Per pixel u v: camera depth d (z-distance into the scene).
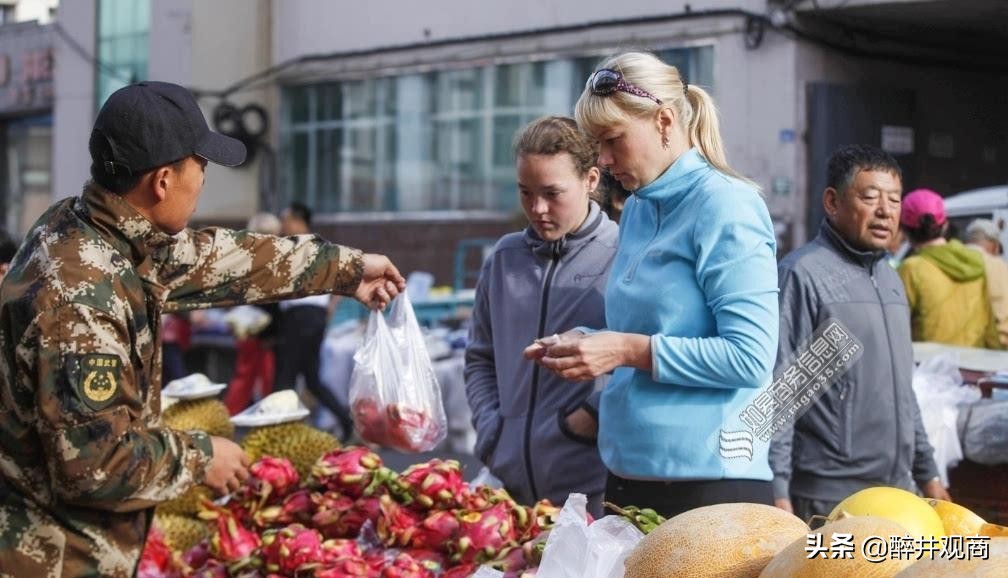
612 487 2.94
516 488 3.48
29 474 2.46
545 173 3.34
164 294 2.63
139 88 2.53
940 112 11.12
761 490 2.80
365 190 14.20
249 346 9.46
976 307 5.68
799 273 3.53
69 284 2.38
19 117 17.58
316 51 14.51
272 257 2.97
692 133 2.82
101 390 2.36
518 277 3.51
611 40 11.48
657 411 2.78
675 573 1.98
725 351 2.64
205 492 3.54
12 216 17.81
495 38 12.63
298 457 3.73
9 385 2.41
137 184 2.49
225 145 2.58
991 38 10.71
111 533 2.50
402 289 3.20
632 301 2.82
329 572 2.77
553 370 2.70
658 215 2.85
